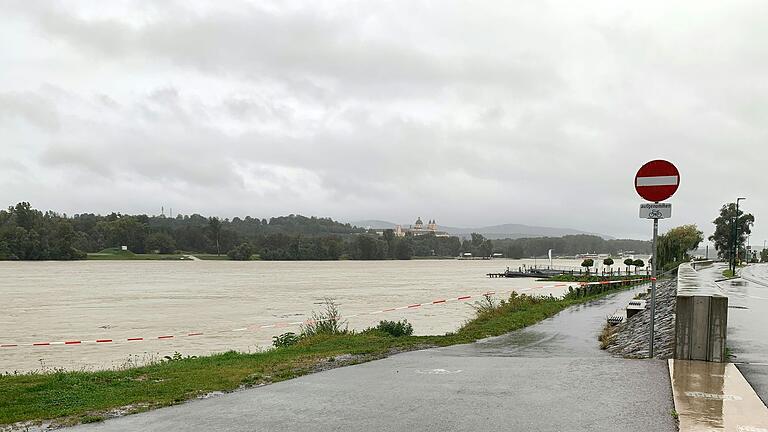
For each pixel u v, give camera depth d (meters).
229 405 7.87
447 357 12.32
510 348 15.30
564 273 105.25
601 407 7.16
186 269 144.12
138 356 22.66
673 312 18.59
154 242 183.12
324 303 50.53
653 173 10.73
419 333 26.36
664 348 12.55
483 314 25.98
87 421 7.30
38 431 6.98
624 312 25.59
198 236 195.62
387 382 9.14
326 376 9.85
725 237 98.62
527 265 194.25
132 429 6.84
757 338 13.04
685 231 86.75
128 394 9.06
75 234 161.62
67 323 37.22
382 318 34.72
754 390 7.88
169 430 6.74
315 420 6.98
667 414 6.77
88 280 94.06
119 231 181.25
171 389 9.23
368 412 7.26
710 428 6.19
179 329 33.22
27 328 34.59
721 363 9.70
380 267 173.62
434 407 7.40
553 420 6.68
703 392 7.74
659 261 79.75
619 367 9.59
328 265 183.75
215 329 32.78
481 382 8.88
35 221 155.38
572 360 10.62
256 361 12.73
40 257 149.38
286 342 18.91
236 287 77.31
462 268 175.38
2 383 10.72
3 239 144.62
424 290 69.50
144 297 60.03
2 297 59.97
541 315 25.44
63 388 9.95
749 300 23.34
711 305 9.94
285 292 66.69
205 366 12.23
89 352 24.05
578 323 23.14
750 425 6.29
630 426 6.38
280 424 6.86
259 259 193.75
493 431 6.34
